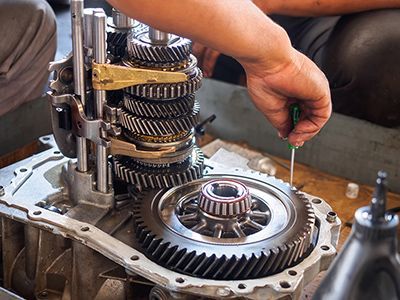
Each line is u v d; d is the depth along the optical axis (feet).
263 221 3.53
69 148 3.60
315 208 3.71
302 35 5.95
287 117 3.64
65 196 3.77
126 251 3.23
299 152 5.89
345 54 5.25
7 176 3.95
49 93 3.47
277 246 3.19
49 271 3.61
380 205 2.29
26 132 5.41
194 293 3.02
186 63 3.46
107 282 3.48
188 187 3.71
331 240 3.55
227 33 2.90
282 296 3.06
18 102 5.16
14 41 4.97
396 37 5.11
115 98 3.64
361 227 2.34
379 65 5.13
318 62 5.65
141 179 3.59
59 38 6.30
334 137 5.62
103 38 3.24
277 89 3.37
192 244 3.21
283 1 5.50
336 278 2.40
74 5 3.23
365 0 5.41
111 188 3.60
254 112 6.01
